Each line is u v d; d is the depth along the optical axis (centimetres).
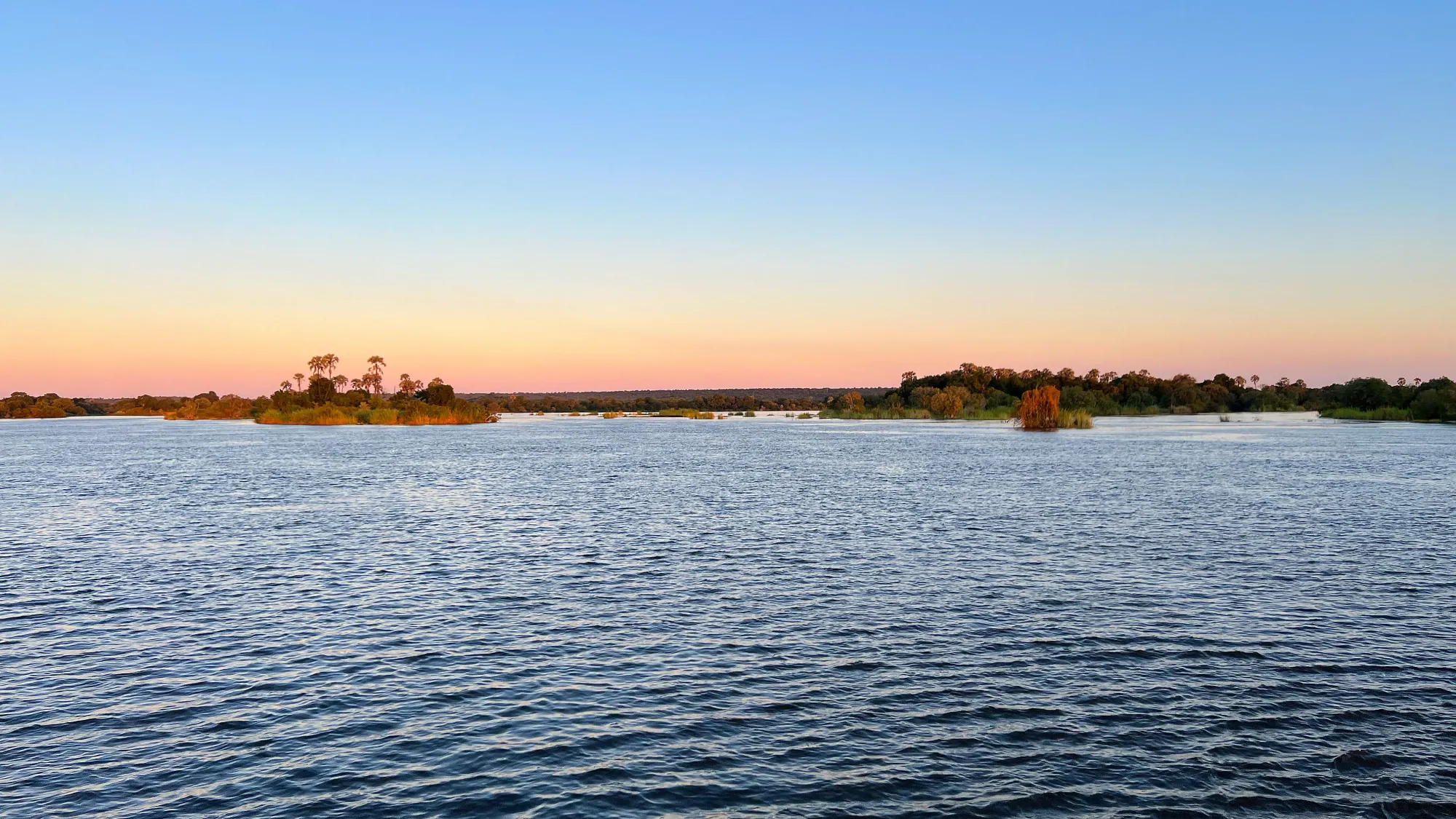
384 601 2520
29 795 1325
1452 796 1285
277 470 7538
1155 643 2034
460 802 1295
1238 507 4403
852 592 2586
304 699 1717
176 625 2259
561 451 10069
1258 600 2441
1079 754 1435
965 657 1944
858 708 1642
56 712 1656
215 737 1534
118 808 1286
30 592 2653
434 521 4178
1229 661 1897
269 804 1294
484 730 1556
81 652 2034
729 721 1585
